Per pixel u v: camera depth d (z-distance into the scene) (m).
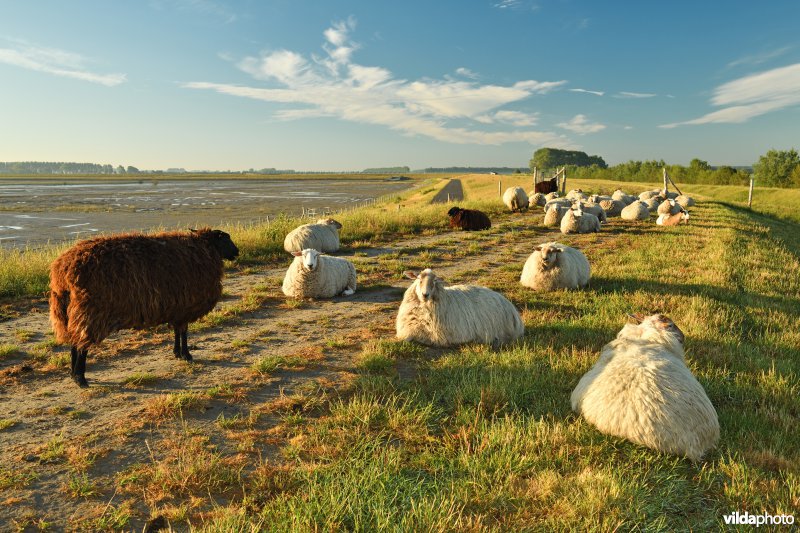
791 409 5.17
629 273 12.36
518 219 26.16
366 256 15.85
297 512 3.35
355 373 6.21
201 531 3.23
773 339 7.30
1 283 10.34
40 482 3.84
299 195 67.81
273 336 7.92
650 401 4.34
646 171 99.81
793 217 39.41
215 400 5.41
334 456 4.28
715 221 23.20
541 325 8.20
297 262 10.39
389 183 129.50
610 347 5.52
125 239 6.05
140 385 5.84
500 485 3.79
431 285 7.06
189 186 102.81
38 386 5.80
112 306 5.64
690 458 4.17
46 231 25.12
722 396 5.45
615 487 3.63
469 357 6.59
